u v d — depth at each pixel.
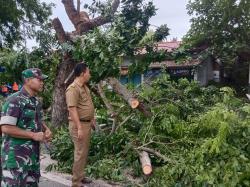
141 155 6.84
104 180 6.74
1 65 10.34
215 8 21.91
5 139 4.29
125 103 8.70
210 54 22.84
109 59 7.58
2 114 4.22
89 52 7.74
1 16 26.17
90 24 9.94
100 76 7.80
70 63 9.88
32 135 4.22
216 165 5.54
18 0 26.91
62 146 7.89
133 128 8.52
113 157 7.42
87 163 7.41
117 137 7.72
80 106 5.99
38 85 4.35
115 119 8.41
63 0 10.09
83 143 6.07
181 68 20.03
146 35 8.69
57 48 9.79
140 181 6.55
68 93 5.90
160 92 8.94
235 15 21.69
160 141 7.30
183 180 5.72
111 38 7.65
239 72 25.91
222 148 5.56
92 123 6.26
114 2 9.98
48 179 6.97
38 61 10.10
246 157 5.64
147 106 8.34
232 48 21.84
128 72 8.84
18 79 10.34
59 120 9.98
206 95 9.80
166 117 7.57
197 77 23.19
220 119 5.92
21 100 4.24
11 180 4.19
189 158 6.05
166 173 6.02
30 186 4.31
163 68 10.29
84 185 6.48
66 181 6.90
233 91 6.91
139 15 8.72
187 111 8.53
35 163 4.34
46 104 12.04
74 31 10.08
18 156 4.19
